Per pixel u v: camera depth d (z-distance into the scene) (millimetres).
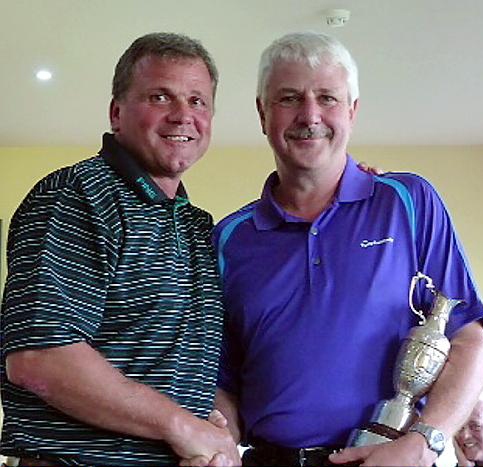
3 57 3947
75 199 1480
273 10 3430
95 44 3787
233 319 1746
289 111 1716
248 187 5816
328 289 1652
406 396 1572
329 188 1763
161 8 3406
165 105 1668
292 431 1614
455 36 3725
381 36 3719
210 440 1446
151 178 1643
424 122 5137
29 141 5625
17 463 1447
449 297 1638
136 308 1483
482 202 5719
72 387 1375
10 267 1478
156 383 1465
